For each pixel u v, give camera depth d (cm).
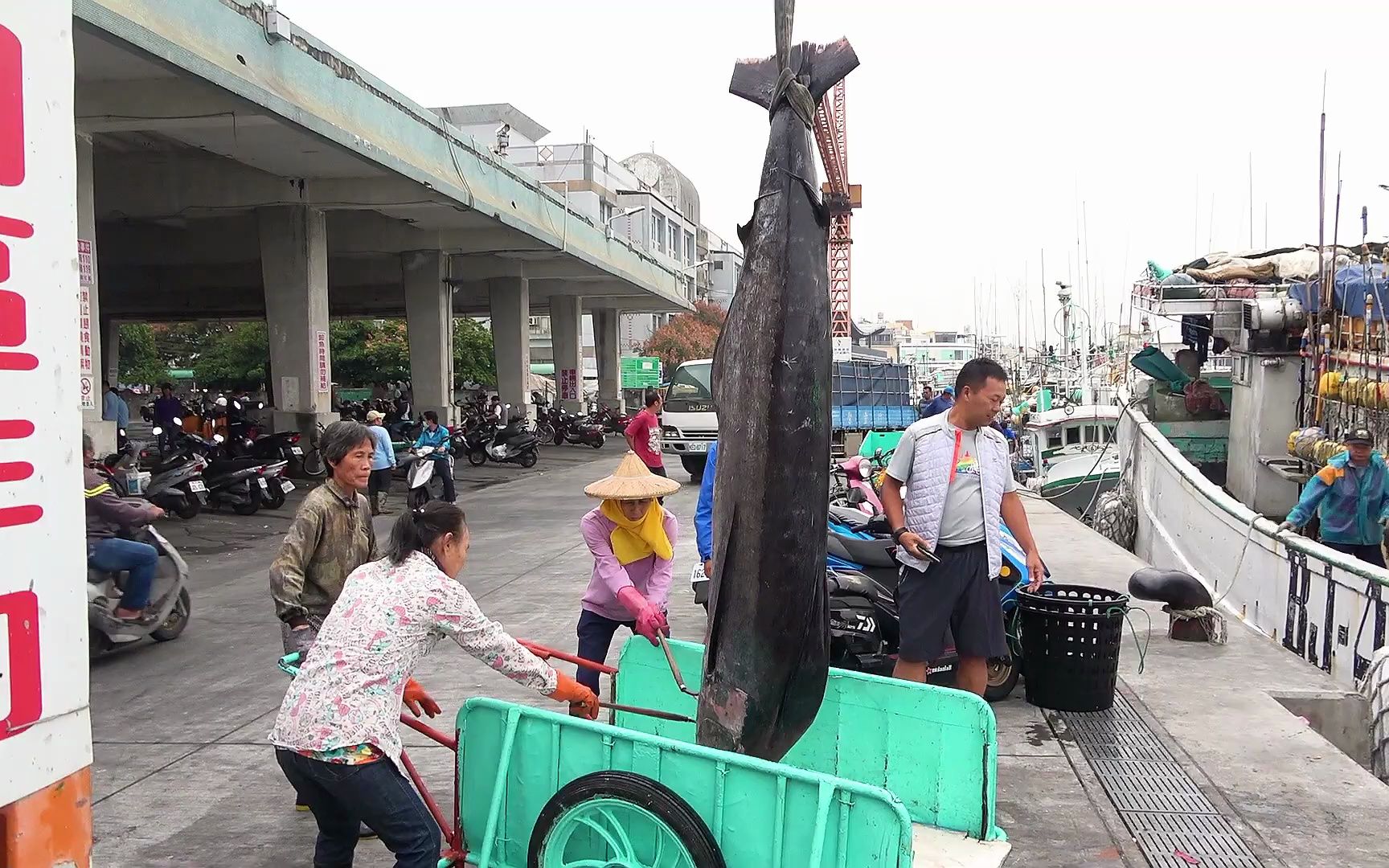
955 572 423
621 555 424
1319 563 667
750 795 259
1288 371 1059
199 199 1638
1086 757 457
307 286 1664
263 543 1120
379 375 4297
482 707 305
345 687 265
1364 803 407
